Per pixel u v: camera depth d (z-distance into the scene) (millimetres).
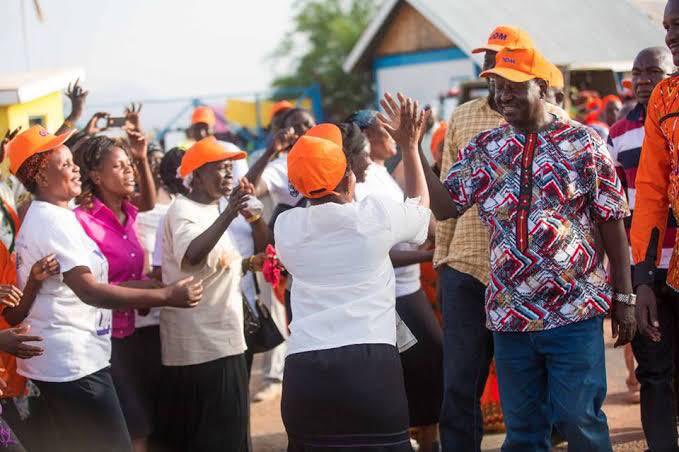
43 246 4422
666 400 5066
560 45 13953
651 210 4465
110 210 5172
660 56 5301
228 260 5059
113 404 4625
